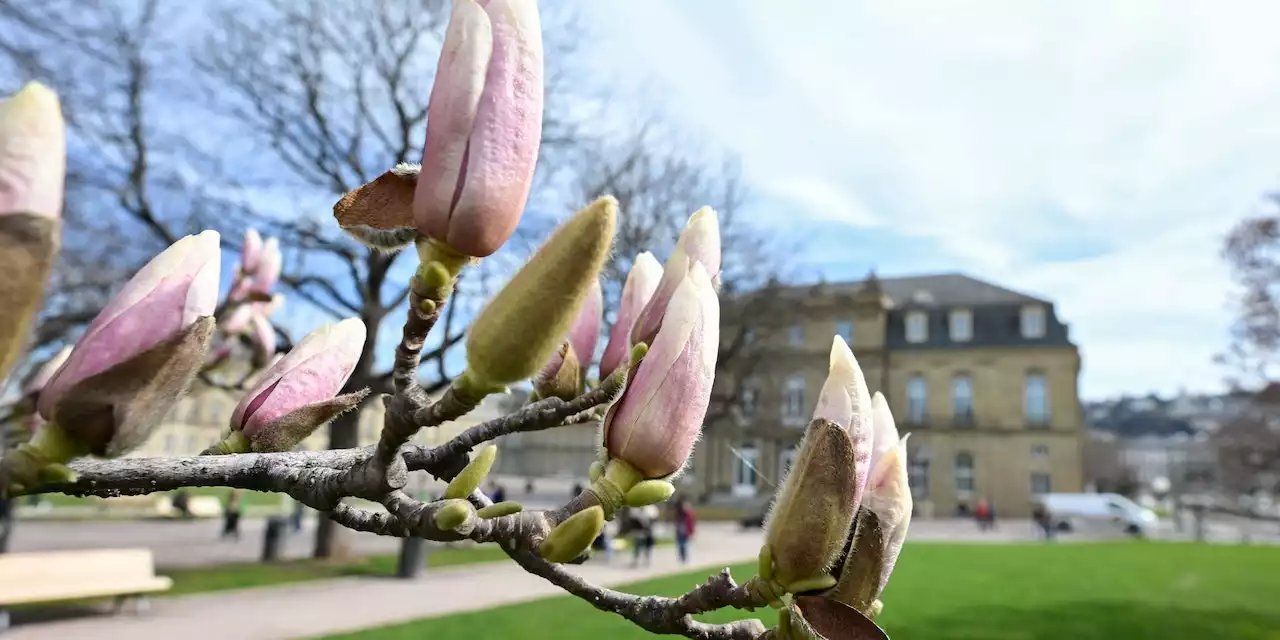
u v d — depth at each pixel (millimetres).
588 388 1677
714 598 1304
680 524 21859
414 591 15195
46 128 773
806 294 48312
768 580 1240
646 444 1153
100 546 21969
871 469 1427
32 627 11328
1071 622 12961
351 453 1396
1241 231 29281
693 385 1167
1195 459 110375
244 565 18391
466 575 17688
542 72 1110
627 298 1627
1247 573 20234
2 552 17188
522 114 1086
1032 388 52812
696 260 1350
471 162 1056
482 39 1076
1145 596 15945
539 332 1029
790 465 1290
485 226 1061
